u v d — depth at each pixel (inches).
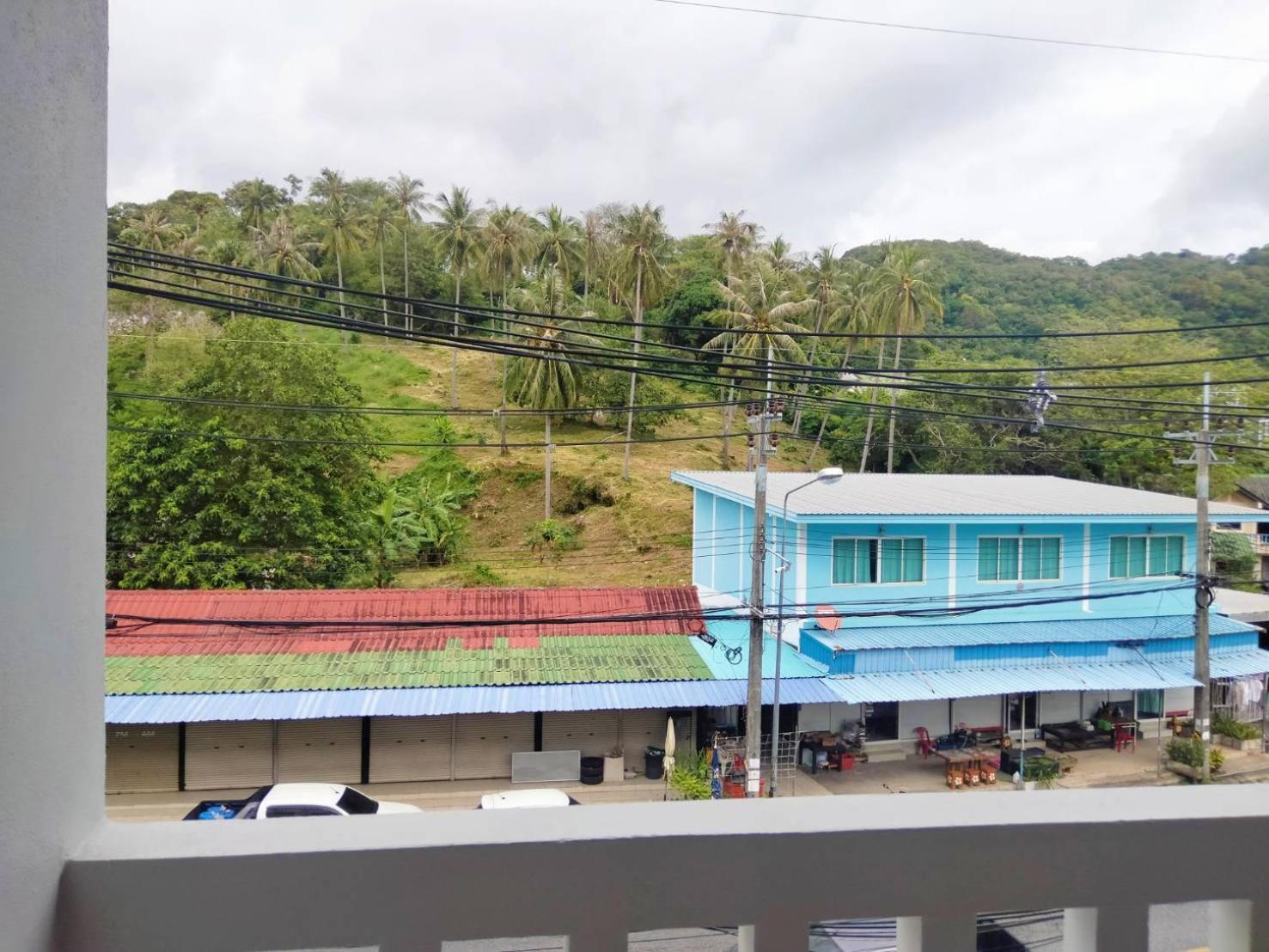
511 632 614.9
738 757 573.6
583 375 1282.0
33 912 37.8
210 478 766.5
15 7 36.4
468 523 1234.6
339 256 1733.5
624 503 1259.2
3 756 35.9
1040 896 45.7
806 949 43.8
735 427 1610.5
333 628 597.0
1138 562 681.6
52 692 39.7
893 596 633.0
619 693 552.4
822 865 43.9
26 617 37.6
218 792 547.2
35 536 38.3
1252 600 791.1
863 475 805.9
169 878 40.4
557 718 586.2
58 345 40.3
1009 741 611.5
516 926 41.9
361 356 1699.1
